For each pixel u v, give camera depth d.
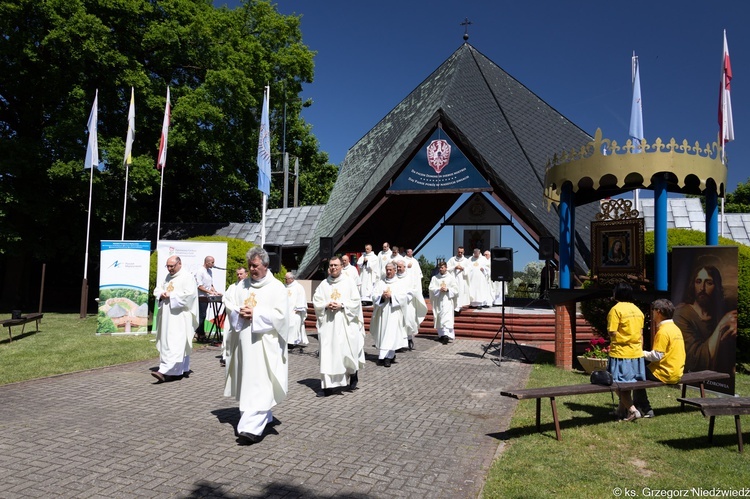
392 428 6.57
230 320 6.26
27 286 24.97
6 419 6.71
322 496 4.58
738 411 5.52
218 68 23.34
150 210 30.30
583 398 8.03
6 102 23.42
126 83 21.50
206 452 5.60
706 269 8.41
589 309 11.24
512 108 22.45
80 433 6.16
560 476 4.95
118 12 21.28
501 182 17.62
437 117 18.53
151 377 9.40
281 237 25.05
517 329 14.76
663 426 6.55
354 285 8.48
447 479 4.99
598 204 19.50
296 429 6.48
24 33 19.95
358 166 24.22
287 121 35.66
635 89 13.78
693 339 8.55
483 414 7.25
